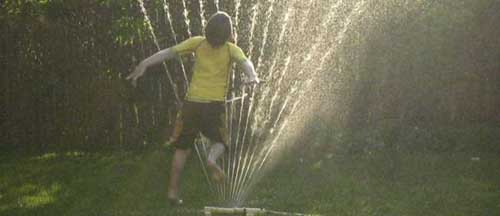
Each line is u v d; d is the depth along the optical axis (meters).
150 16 10.25
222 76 6.69
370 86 10.41
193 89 6.68
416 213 6.89
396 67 10.41
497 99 10.66
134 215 6.74
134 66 10.45
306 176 8.43
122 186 8.07
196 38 6.72
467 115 10.69
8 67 10.67
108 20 10.38
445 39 10.38
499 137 10.02
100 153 10.32
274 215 6.68
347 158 9.46
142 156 9.94
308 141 9.97
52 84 10.63
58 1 10.43
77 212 6.94
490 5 10.38
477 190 7.77
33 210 7.06
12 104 10.76
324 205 7.13
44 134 10.79
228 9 10.09
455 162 9.16
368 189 7.79
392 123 10.34
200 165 9.12
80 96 10.62
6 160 9.90
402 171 8.66
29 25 10.58
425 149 9.92
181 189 7.81
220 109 6.69
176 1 10.20
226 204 7.18
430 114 10.61
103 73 10.54
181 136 6.79
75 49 10.52
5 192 7.91
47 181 8.43
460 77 10.53
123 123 10.62
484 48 10.48
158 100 10.54
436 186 7.93
